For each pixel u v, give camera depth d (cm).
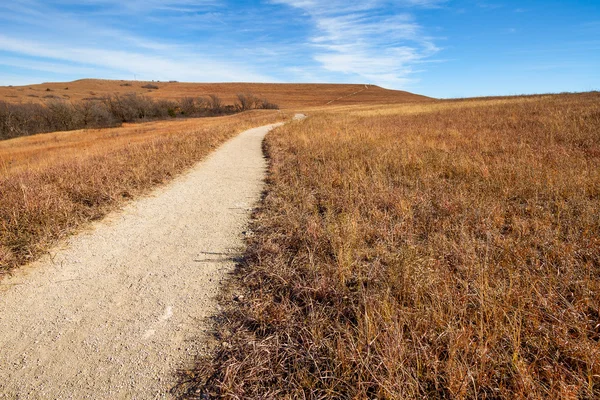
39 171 784
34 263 405
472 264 321
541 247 369
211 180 840
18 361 260
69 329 294
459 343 227
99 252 441
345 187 618
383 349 228
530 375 206
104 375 245
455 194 554
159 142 1338
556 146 855
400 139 1183
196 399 222
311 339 256
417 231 434
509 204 512
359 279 318
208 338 279
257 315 291
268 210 575
